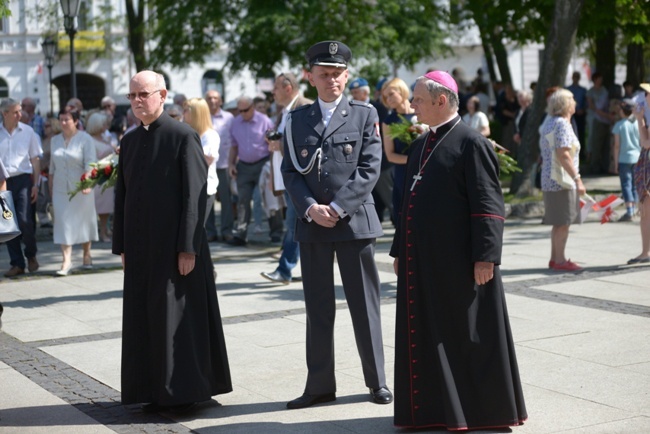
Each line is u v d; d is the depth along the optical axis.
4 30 57.78
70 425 7.19
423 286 6.64
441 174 6.62
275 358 8.95
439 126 6.74
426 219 6.61
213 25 31.38
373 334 7.48
